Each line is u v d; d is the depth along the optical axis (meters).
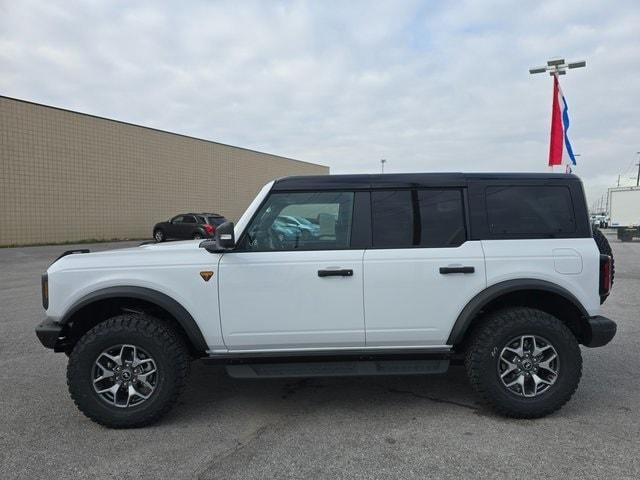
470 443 3.46
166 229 23.64
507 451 3.33
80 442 3.55
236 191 32.84
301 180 4.02
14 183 19.97
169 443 3.52
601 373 4.93
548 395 3.81
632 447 3.37
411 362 3.97
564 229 3.99
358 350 3.92
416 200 4.01
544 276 3.87
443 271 3.85
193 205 29.23
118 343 3.75
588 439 3.50
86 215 22.92
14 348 5.92
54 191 21.47
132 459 3.29
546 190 4.05
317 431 3.70
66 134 21.91
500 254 3.89
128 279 3.82
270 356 3.87
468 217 3.97
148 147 26.11
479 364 3.83
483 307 3.94
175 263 3.85
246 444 3.49
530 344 3.87
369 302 3.86
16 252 17.95
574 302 3.86
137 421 3.74
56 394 4.50
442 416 3.95
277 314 3.85
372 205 3.99
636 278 11.35
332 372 3.93
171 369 3.76
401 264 3.86
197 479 3.03
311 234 3.97
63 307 3.84
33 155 20.61
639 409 4.04
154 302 3.78
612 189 30.61
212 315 3.84
